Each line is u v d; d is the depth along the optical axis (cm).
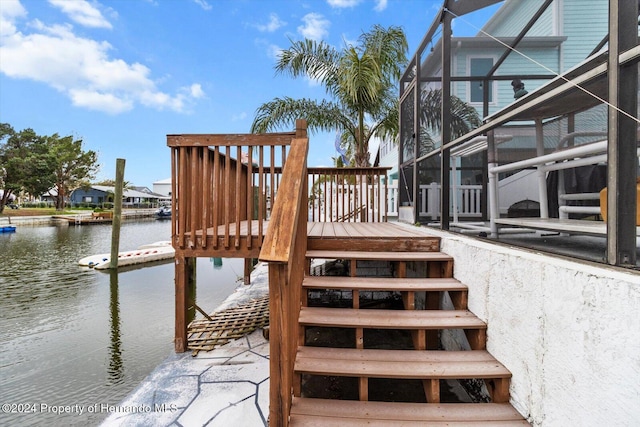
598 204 244
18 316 457
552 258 145
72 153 3111
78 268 788
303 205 201
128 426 158
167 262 873
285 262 120
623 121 125
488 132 259
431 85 377
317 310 208
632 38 122
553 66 387
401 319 194
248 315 333
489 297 181
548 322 131
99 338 384
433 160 400
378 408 151
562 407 123
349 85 612
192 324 311
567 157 195
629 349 97
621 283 99
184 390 191
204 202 249
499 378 159
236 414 168
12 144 2748
